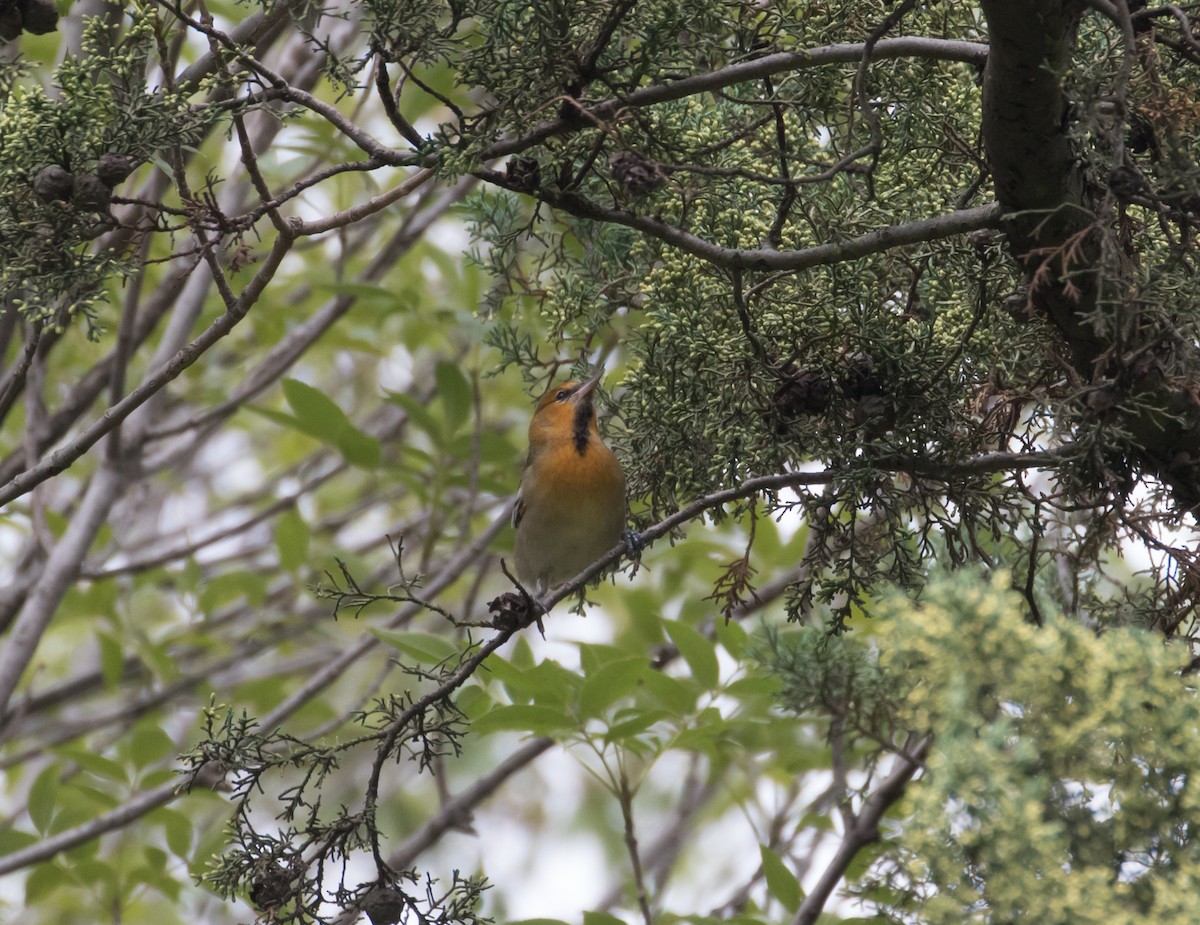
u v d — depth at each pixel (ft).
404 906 22.48
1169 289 20.39
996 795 16.08
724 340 24.98
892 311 24.58
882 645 17.63
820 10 24.14
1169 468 22.97
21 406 59.11
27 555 53.47
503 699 41.60
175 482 62.08
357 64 25.35
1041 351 24.34
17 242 22.97
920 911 16.80
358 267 60.59
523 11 22.13
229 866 22.30
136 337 46.24
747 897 42.24
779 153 23.49
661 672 35.70
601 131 21.85
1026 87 19.76
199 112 22.93
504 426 60.49
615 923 32.65
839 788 35.60
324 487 70.85
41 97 22.75
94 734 62.03
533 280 33.04
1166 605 24.59
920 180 25.20
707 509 25.81
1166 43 21.13
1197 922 15.47
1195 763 16.48
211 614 53.62
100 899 43.47
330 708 54.13
